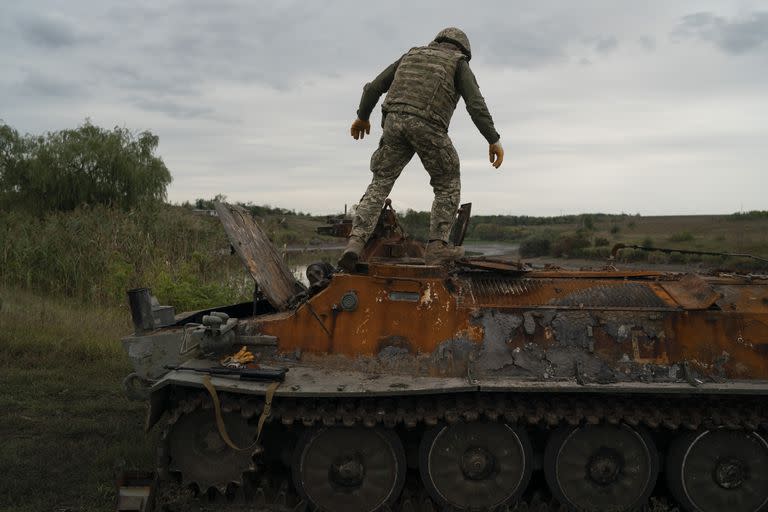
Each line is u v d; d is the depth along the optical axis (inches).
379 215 210.8
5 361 335.0
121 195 983.0
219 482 187.3
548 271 216.1
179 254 586.6
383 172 211.9
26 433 249.4
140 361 198.4
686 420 183.6
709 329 187.0
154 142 1038.4
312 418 180.5
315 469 190.4
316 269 213.9
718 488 189.9
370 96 227.6
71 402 285.3
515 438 189.2
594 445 190.4
